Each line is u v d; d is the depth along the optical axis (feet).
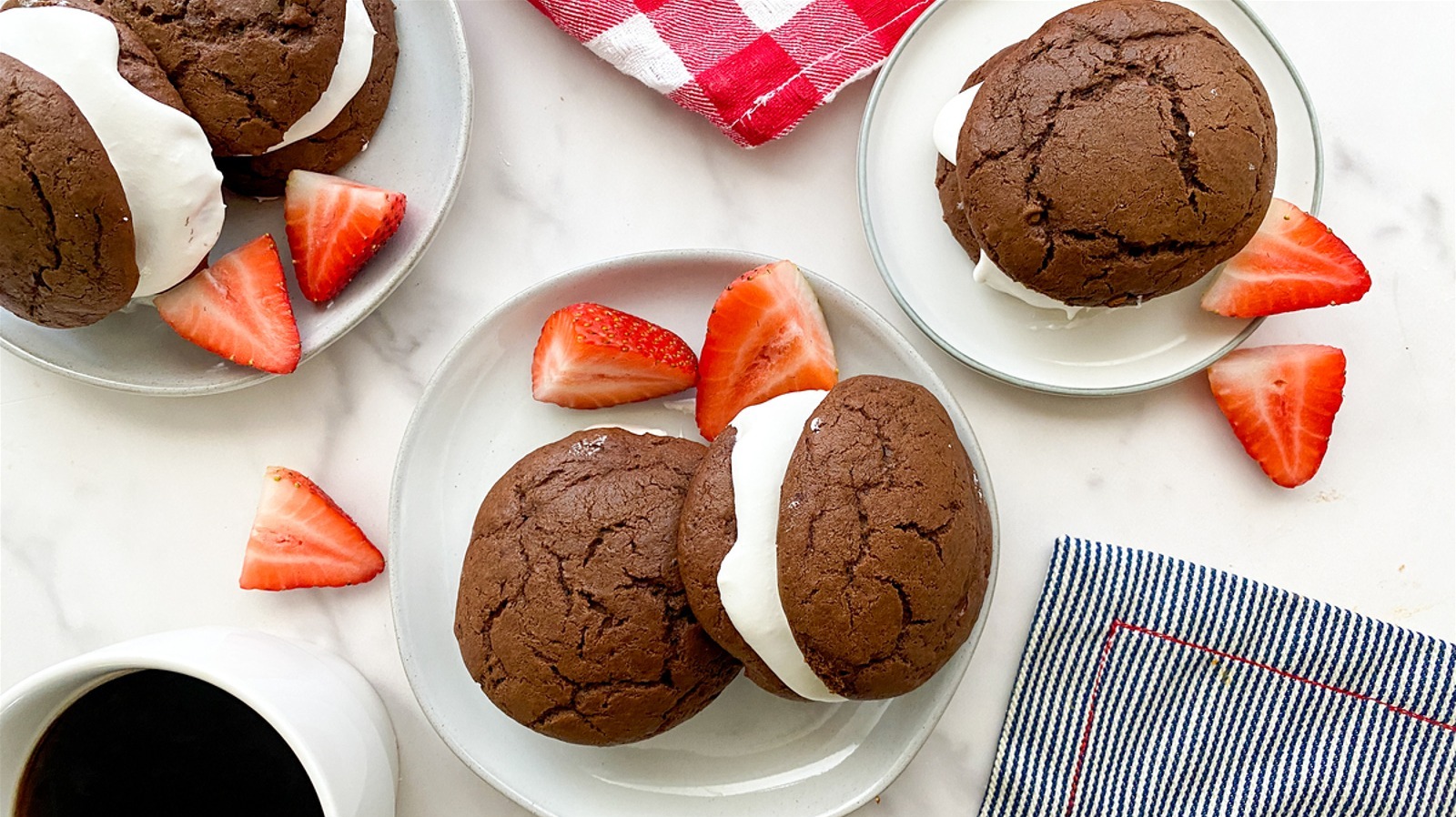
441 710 1.97
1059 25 1.89
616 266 1.97
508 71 2.06
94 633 2.06
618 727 1.86
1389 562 2.03
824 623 1.75
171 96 1.87
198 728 1.91
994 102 1.89
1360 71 2.04
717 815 1.98
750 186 2.06
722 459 1.83
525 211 2.06
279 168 1.99
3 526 2.06
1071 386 1.97
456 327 2.06
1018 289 1.97
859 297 2.05
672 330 2.02
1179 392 2.04
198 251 1.91
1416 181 2.04
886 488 1.77
